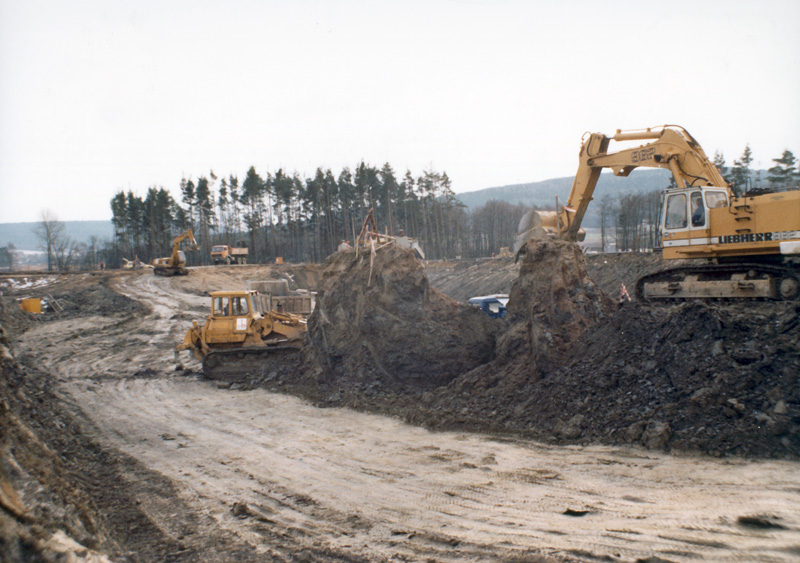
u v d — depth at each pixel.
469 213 98.88
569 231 17.47
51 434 10.33
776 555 5.05
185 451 10.30
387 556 5.77
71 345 24.84
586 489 7.19
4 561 4.43
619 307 11.92
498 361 12.69
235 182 84.06
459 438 10.16
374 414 12.52
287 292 25.55
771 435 7.65
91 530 5.68
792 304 9.68
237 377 17.84
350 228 71.88
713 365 9.05
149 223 85.19
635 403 9.33
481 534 6.12
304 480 8.45
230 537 6.50
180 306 37.22
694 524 5.84
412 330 14.38
